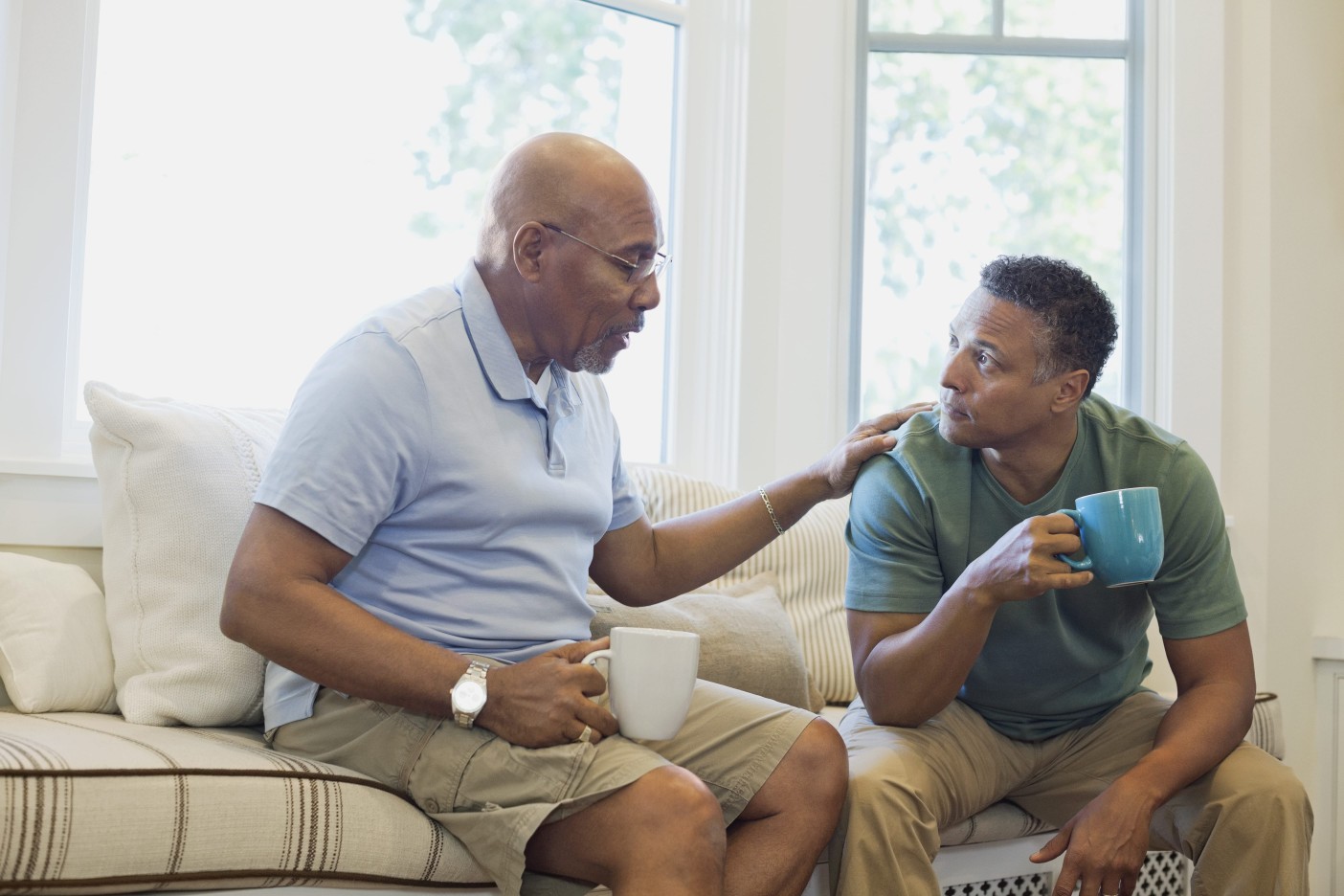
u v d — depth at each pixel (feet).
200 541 5.03
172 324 6.72
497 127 8.07
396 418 4.36
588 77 8.48
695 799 3.92
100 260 6.46
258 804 3.83
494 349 4.65
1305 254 9.39
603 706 4.21
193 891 3.76
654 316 8.74
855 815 4.67
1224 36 9.36
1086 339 5.03
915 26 9.36
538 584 4.67
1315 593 9.26
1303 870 4.76
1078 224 9.47
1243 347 9.29
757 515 5.61
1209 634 5.19
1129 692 5.68
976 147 9.39
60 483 5.77
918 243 9.29
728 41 8.84
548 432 4.81
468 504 4.52
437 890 4.22
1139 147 9.45
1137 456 5.34
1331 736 9.09
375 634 4.10
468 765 4.16
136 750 3.94
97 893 3.56
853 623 5.33
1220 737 4.94
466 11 7.95
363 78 7.48
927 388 9.26
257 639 4.10
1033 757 5.56
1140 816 4.67
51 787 3.50
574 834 4.03
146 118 6.63
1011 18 9.45
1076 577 4.55
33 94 6.04
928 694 4.96
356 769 4.40
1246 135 9.40
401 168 7.64
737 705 4.73
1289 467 9.23
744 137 8.73
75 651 5.06
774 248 8.79
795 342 8.74
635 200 4.73
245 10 6.99
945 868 5.40
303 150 7.23
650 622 5.98
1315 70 9.49
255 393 7.03
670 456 8.70
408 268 7.68
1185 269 9.20
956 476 5.37
